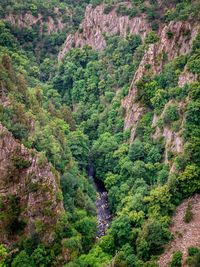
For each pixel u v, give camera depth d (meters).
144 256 97.00
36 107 128.50
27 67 175.00
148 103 137.00
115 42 174.00
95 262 99.75
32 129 113.69
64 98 180.75
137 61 156.12
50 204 101.56
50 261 97.56
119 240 104.88
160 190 106.38
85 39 190.50
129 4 179.38
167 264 93.75
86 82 175.00
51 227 100.69
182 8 153.25
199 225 100.06
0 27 175.88
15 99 117.25
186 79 123.44
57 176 108.31
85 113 166.88
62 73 186.62
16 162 102.50
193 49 127.88
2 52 152.38
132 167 123.38
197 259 89.50
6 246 98.31
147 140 128.62
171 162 113.88
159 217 102.81
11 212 100.75
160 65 138.50
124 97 152.75
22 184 102.12
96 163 143.00
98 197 131.25
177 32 138.62
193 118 112.75
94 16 189.75
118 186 127.88
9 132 103.88
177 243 97.50
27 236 99.81
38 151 109.56
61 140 128.00
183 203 106.25
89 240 107.12
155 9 167.88
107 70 169.38
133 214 106.38
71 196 112.88
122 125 146.25
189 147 109.12
